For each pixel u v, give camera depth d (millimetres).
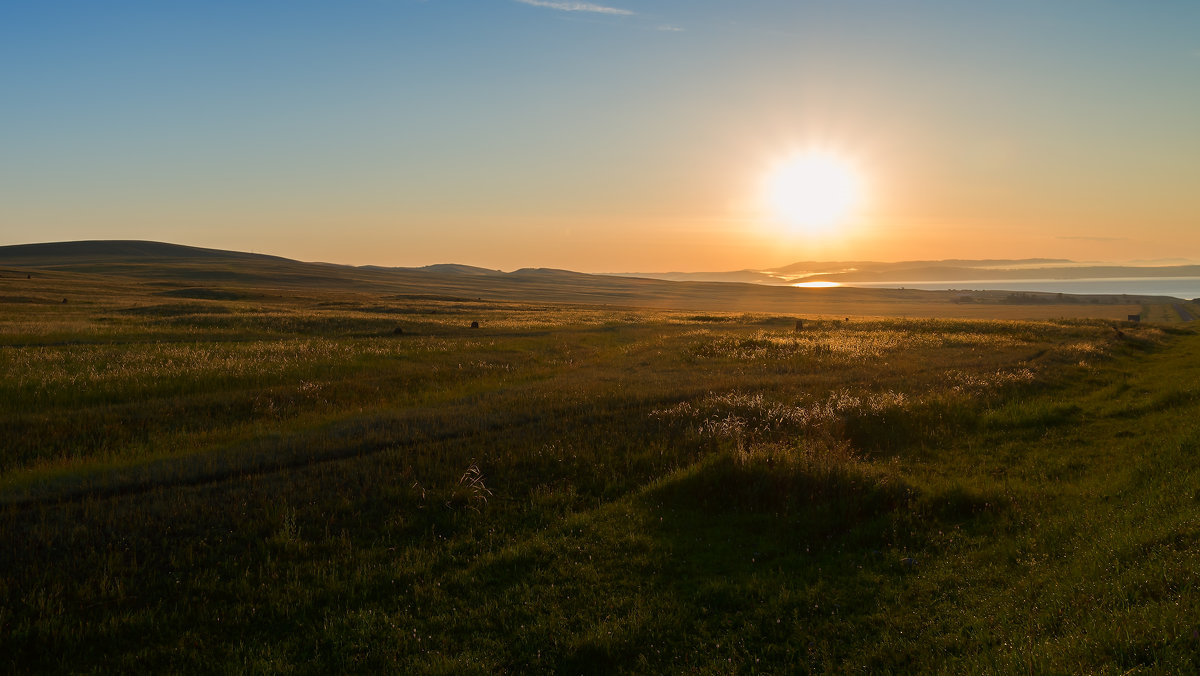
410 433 14055
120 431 14172
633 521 9742
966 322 49438
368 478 11000
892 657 6141
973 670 5406
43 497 10023
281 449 12719
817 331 43125
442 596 7617
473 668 6238
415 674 6207
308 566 8211
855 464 11602
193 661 6441
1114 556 7223
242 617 7180
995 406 17672
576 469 11984
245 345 28250
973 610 6777
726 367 26328
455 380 22312
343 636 6812
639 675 6199
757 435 14102
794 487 10516
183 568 8102
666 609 7301
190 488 10508
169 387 18656
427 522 9672
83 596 7344
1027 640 5793
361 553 8602
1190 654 4922
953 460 13227
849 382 21375
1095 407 17531
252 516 9516
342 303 68500
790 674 6133
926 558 8320
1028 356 29297
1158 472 10422
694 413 15938
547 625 7020
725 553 8797
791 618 7051
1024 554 8070
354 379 21109
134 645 6691
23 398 16516
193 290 79688
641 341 36844
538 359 28469
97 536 8648
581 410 16641
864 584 7730
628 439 13781
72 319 39188
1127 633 5383
